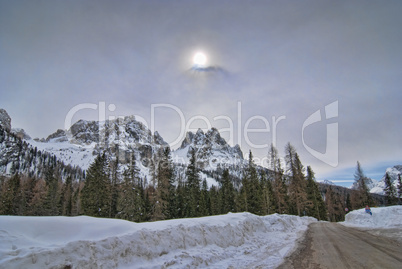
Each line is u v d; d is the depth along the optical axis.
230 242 10.89
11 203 45.88
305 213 44.44
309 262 7.74
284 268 7.22
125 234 7.36
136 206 32.94
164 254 7.76
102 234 7.27
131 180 34.84
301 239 13.41
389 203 53.00
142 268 6.59
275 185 40.25
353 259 7.76
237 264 8.05
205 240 9.80
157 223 10.14
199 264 7.77
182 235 9.08
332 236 14.20
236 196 47.22
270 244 11.98
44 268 5.06
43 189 56.94
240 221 14.02
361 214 27.14
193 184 42.78
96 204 34.38
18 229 6.29
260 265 7.78
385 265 6.85
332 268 6.85
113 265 6.21
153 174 34.72
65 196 58.00
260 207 38.22
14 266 4.75
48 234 6.61
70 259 5.55
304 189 41.59
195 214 40.53
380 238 12.50
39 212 50.03
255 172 41.31
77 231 7.20
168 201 33.59
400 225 18.56
